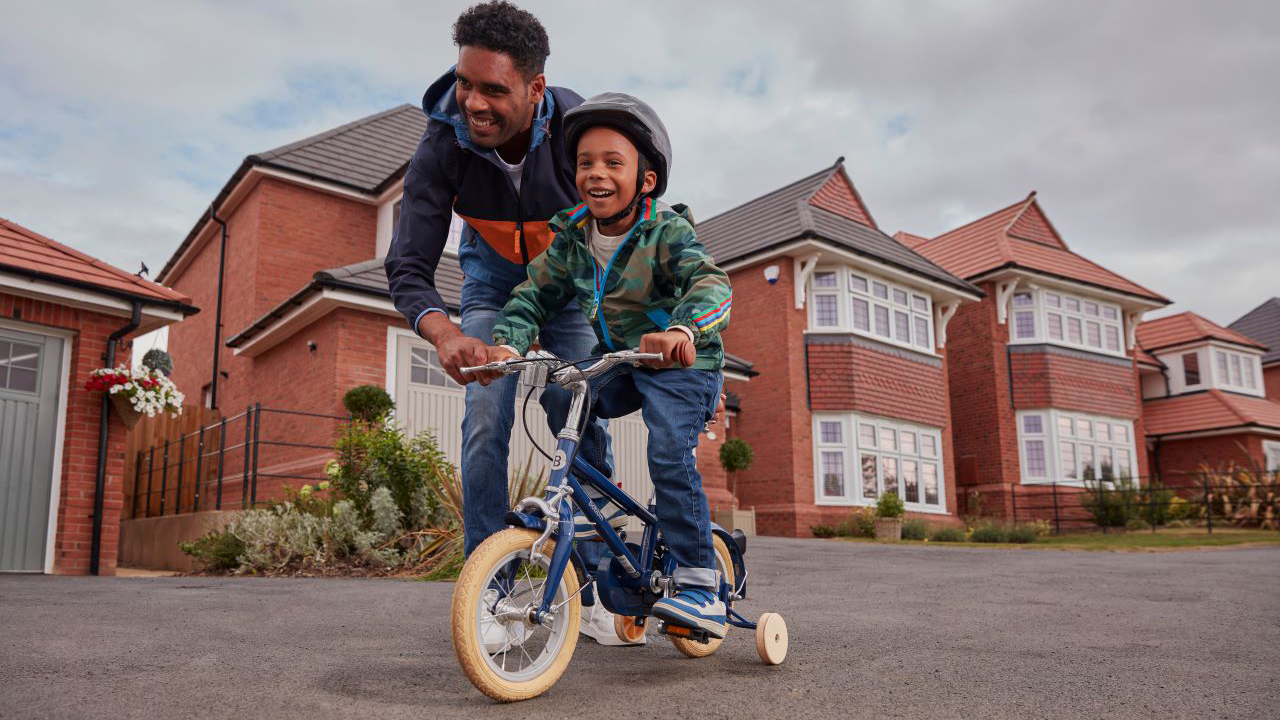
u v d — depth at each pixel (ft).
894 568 24.86
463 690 7.54
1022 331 73.92
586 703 7.04
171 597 15.07
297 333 40.09
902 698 7.45
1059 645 10.70
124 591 16.15
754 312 60.49
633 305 8.78
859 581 20.47
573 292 9.65
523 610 7.49
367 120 58.18
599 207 8.48
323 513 25.80
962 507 72.23
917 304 65.77
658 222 8.59
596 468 8.73
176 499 35.29
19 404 26.53
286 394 40.55
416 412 37.63
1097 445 74.90
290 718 6.43
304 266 48.70
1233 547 40.88
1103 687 8.07
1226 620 13.35
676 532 8.34
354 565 23.72
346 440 27.25
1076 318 76.48
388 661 8.93
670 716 6.63
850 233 63.16
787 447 56.80
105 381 27.09
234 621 11.99
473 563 7.08
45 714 6.46
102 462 27.14
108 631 10.72
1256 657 9.86
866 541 48.91
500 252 11.00
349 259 50.37
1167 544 44.01
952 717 6.79
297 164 49.26
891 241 68.28
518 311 9.25
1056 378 72.74
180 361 59.82
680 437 8.32
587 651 9.83
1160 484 82.17
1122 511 65.87
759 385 59.21
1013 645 10.67
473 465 10.27
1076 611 14.53
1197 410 90.02
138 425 39.60
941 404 65.77
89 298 27.12
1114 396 77.25
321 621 12.16
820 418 58.54
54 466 26.84
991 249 75.61
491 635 7.93
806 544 40.24
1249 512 66.85
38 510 26.37
